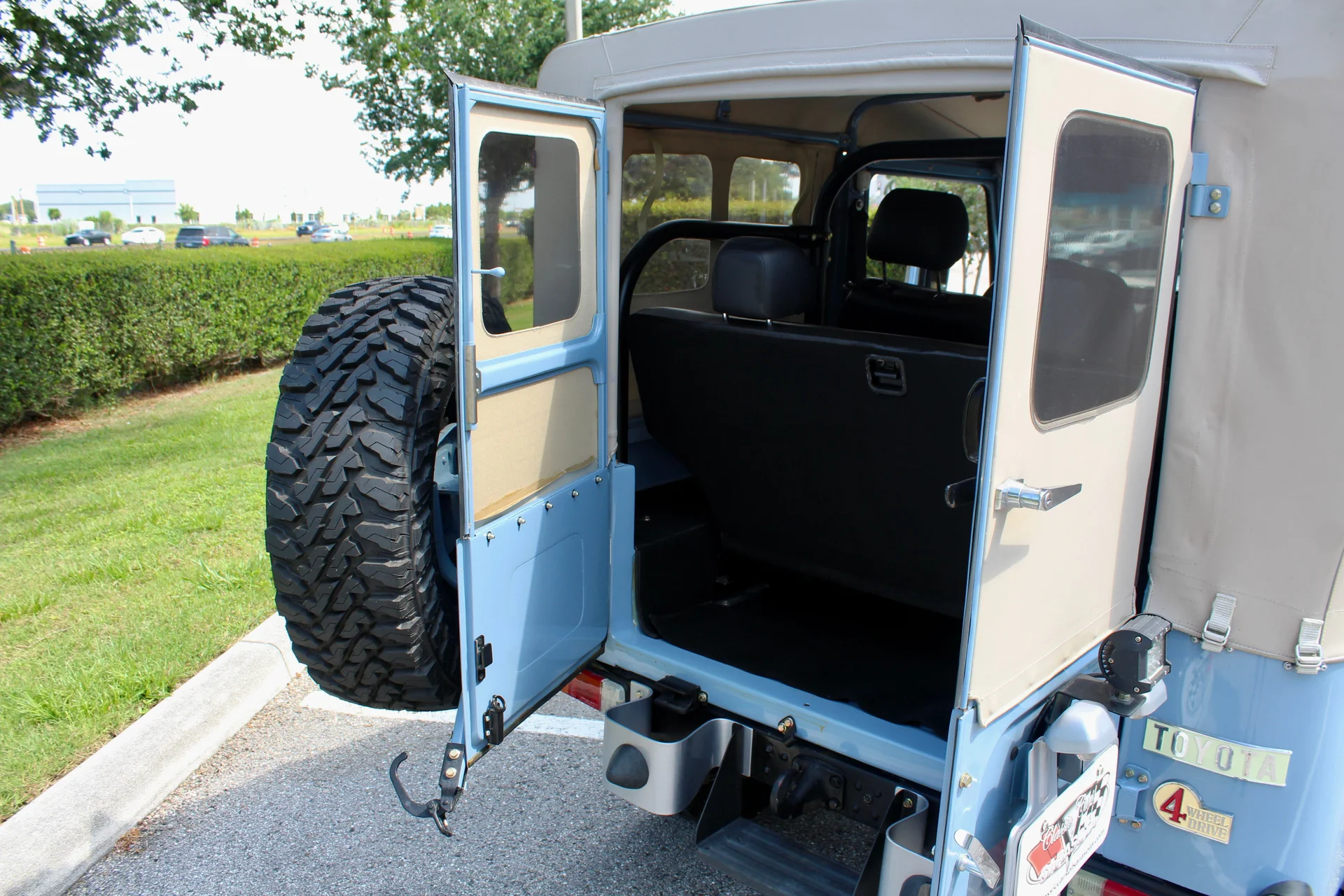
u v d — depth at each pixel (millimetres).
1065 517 1839
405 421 2332
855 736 2316
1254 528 1944
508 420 2318
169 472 7070
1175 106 1843
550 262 2408
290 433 2344
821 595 3408
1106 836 2092
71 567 5133
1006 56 1939
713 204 3930
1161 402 2051
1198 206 1928
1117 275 1813
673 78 2383
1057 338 1697
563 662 2654
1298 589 1907
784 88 2234
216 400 10375
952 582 2869
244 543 5488
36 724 3615
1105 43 1910
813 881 2250
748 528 3268
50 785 3275
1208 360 1962
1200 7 1839
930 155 3785
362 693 2557
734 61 2283
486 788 3508
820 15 2146
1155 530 2090
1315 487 1861
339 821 3305
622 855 3123
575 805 3404
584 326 2584
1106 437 1896
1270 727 1981
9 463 7520
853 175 4043
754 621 3158
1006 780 1902
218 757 3689
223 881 2992
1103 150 1699
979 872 1763
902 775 2240
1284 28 1785
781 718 2463
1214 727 2045
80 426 9109
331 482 2281
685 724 2713
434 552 2436
